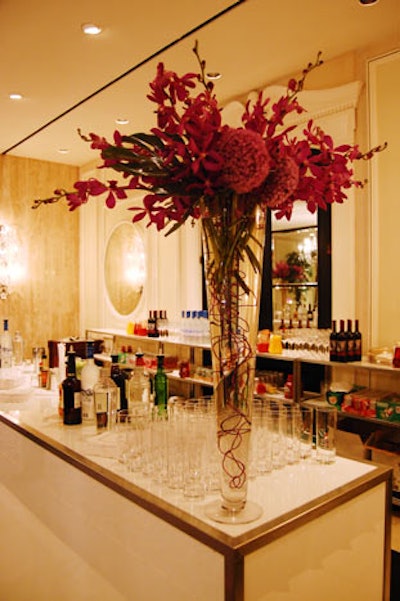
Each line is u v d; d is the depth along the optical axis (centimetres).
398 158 358
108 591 159
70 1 309
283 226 446
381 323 368
